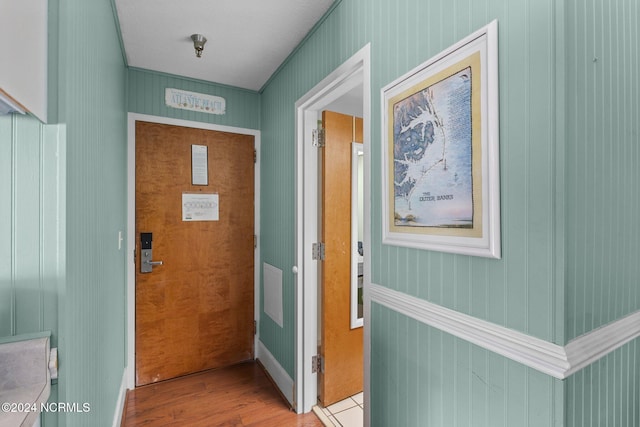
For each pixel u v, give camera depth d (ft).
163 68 7.97
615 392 2.92
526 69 2.61
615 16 2.93
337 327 7.25
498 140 2.82
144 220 7.94
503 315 2.82
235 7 5.70
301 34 6.56
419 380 3.74
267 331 8.80
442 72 3.34
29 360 2.49
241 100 9.24
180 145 8.39
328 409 7.02
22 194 2.62
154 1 5.50
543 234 2.52
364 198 4.72
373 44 4.54
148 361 7.96
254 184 9.41
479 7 2.99
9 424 2.00
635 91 3.16
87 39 3.58
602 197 2.77
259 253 9.43
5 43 1.95
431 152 3.49
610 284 2.87
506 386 2.80
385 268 4.31
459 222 3.17
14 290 2.59
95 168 4.03
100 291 4.37
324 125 7.11
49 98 2.67
